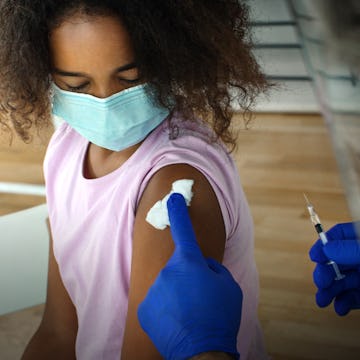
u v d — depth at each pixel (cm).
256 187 320
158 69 91
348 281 113
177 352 68
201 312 70
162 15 89
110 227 101
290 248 268
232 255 101
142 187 95
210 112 101
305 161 342
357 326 221
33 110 107
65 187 113
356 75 37
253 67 102
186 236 78
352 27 34
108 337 105
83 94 96
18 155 370
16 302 157
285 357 208
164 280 73
